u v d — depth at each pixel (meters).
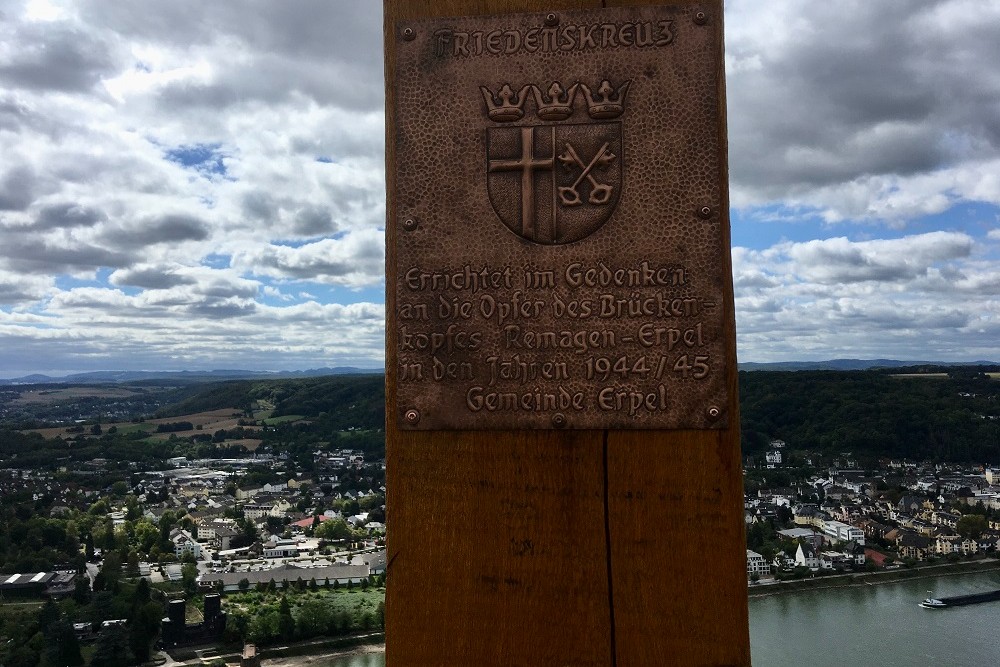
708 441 0.60
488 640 0.61
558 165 0.62
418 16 0.64
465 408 0.62
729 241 0.61
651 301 0.61
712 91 0.61
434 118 0.63
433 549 0.62
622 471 0.61
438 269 0.62
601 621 0.60
